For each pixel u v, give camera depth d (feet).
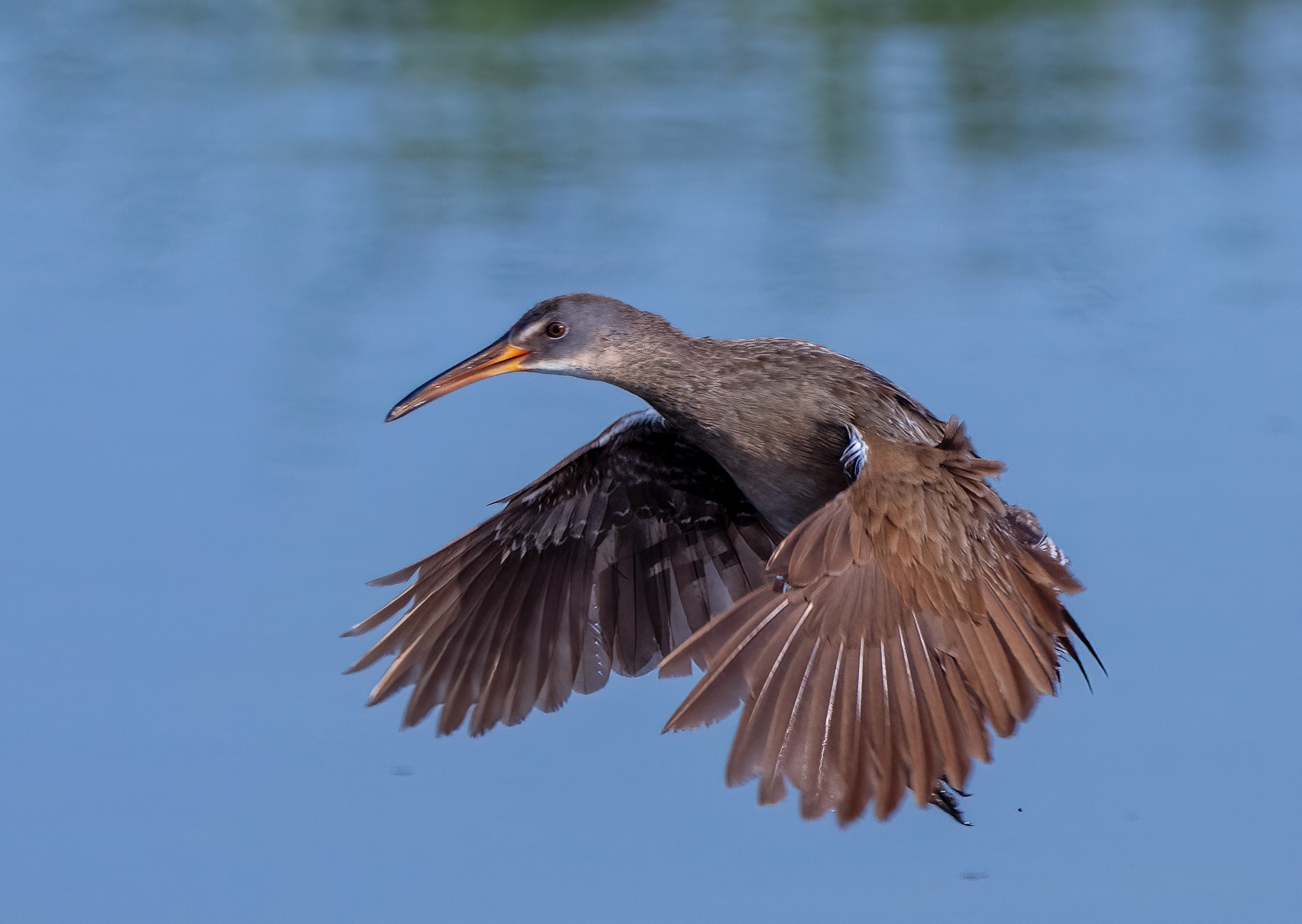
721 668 20.35
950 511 21.91
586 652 27.27
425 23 72.84
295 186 54.34
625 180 54.39
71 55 69.10
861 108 61.00
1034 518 24.11
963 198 52.49
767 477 25.76
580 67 66.44
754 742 20.38
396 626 25.98
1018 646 21.90
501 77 65.05
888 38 70.28
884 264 47.37
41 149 58.23
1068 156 55.93
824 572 20.94
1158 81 63.77
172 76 66.13
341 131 59.67
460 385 26.91
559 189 53.62
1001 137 57.82
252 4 76.48
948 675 21.31
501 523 26.14
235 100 63.31
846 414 24.84
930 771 20.92
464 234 50.21
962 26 71.77
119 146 58.49
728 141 57.77
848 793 20.53
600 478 26.71
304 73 66.23
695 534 27.53
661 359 25.91
